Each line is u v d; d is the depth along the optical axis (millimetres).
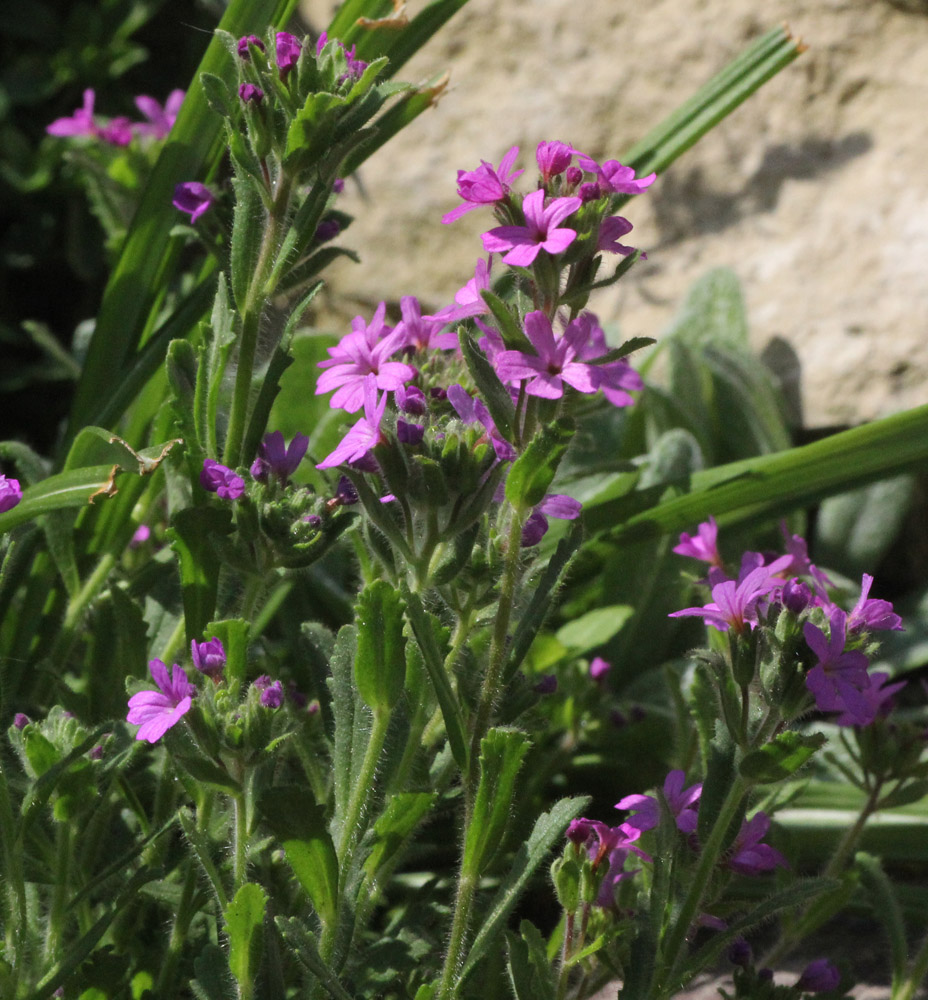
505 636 426
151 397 512
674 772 435
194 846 419
